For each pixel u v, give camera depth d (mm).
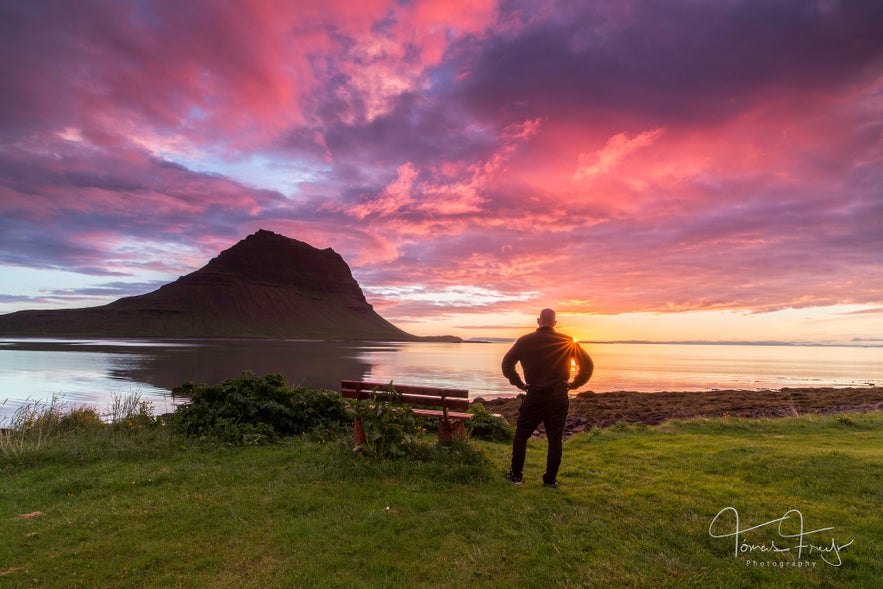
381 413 6348
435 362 71500
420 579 3406
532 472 6199
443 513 4559
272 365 59125
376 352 114312
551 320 5598
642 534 4098
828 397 23844
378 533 4121
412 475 5734
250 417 8195
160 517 4488
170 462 6543
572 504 4836
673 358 112938
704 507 4691
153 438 7742
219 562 3629
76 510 4656
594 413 18062
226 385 8617
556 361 5488
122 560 3652
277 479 5621
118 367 52000
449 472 5738
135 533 4133
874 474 5672
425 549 3848
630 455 7246
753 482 5605
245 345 145375
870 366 79812
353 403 6980
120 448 7059
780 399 23031
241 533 4137
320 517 4484
